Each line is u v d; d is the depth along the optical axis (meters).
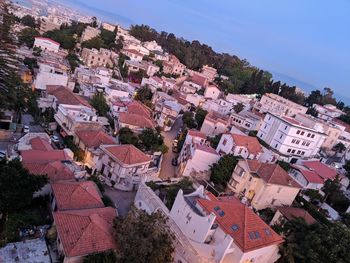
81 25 148.00
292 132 72.88
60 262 29.72
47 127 62.75
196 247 33.34
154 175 56.69
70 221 32.03
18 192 33.84
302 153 76.62
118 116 71.69
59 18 179.75
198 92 122.19
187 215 37.12
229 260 34.09
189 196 39.53
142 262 29.98
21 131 58.69
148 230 31.92
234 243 33.91
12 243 30.50
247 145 64.56
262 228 36.91
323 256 33.81
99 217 33.75
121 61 121.62
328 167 69.75
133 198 49.28
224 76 166.00
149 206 40.84
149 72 125.19
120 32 166.50
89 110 66.50
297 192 52.75
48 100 70.19
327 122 104.75
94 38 129.00
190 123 89.50
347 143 99.25
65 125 61.66
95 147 55.75
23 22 143.00
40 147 48.34
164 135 81.88
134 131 67.31
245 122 88.94
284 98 134.25
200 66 169.00
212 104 101.81
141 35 179.75
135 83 113.12
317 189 60.72
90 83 90.06
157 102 92.44
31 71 86.56
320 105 144.38
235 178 52.84
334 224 38.53
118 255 30.27
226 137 65.69
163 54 153.12
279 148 73.69
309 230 37.59
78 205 36.69
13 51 45.72
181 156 66.50
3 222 33.31
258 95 139.12
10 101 51.19
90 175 48.91
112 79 98.75
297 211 46.69
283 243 37.88
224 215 36.75
